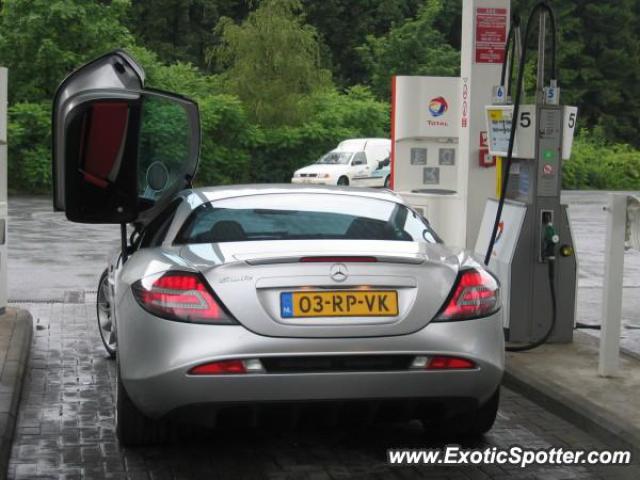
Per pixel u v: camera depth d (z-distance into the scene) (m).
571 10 60.12
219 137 39.50
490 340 4.97
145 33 59.62
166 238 5.56
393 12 63.00
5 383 6.48
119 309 5.25
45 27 36.19
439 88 12.79
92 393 6.83
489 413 5.57
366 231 5.51
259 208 5.69
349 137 41.94
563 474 5.14
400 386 4.77
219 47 43.62
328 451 5.50
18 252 15.62
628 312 10.68
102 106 6.08
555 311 7.81
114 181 6.26
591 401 6.22
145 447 5.54
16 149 33.50
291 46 42.31
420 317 4.82
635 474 5.14
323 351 4.69
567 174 44.47
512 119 7.88
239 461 5.30
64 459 5.32
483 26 9.84
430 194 11.51
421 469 5.20
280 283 4.75
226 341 4.67
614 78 62.25
